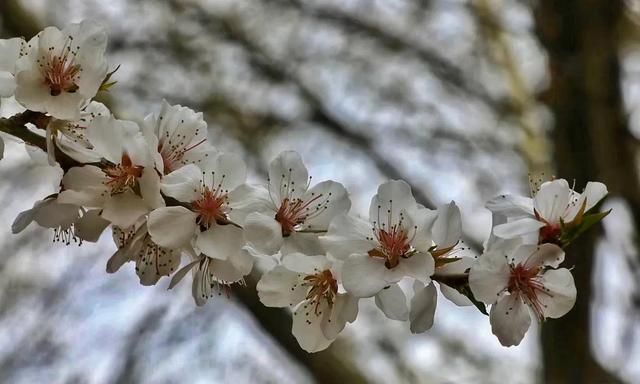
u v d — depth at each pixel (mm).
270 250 302
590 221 299
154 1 884
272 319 760
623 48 783
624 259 781
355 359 797
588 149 720
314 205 313
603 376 728
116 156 301
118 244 314
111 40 869
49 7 862
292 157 315
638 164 756
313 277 314
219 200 308
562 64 715
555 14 712
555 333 723
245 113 897
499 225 296
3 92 311
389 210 307
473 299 303
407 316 310
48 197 313
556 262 303
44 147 306
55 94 305
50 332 733
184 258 356
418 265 301
